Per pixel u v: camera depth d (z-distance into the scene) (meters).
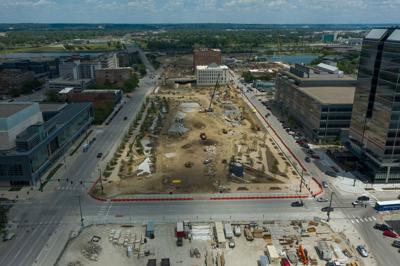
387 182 152.00
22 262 102.50
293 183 151.75
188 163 170.75
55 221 123.00
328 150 186.50
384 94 140.12
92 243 110.12
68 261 102.31
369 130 154.00
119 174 160.12
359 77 159.88
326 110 195.88
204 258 104.31
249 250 107.94
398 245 109.50
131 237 113.25
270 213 128.50
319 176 158.62
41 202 135.50
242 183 151.62
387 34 141.25
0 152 145.38
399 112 136.38
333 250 107.50
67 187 147.75
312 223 121.62
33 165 149.25
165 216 126.12
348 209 131.62
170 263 101.81
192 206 133.00
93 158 178.88
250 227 119.38
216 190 145.38
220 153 185.75
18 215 126.50
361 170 163.88
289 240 112.00
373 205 134.38
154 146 197.12
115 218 124.62
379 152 146.62
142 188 146.75
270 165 169.88
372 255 105.69
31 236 114.56
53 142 172.88
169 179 154.88
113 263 102.00
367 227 120.31
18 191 144.25
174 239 113.00
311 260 102.88
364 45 154.00
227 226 117.31
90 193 142.25
